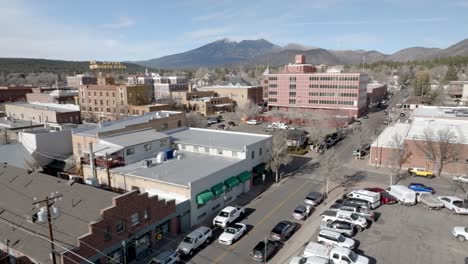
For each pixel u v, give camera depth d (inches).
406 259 1160.2
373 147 2326.5
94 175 1723.7
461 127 2566.4
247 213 1563.7
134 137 1987.0
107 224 1071.0
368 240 1296.8
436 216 1514.5
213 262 1151.6
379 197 1647.4
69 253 940.6
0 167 1611.7
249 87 5659.5
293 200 1722.4
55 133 2256.4
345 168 2277.3
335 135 3149.6
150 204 1236.5
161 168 1697.8
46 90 5610.2
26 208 1218.0
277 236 1286.9
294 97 4936.0
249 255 1195.3
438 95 5364.2
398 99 6781.5
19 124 3009.4
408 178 2041.1
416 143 2166.6
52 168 2142.0
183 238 1332.4
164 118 2600.9
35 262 959.0
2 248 1061.8
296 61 5285.4
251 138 2193.7
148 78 6550.2
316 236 1334.9
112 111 4288.9
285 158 2004.2
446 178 2037.4
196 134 2369.6
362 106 4771.2
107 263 1076.5
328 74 4586.6
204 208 1518.2
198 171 1632.6
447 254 1187.9
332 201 1699.1
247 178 1823.3
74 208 1167.0
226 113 5191.9
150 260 1165.1
